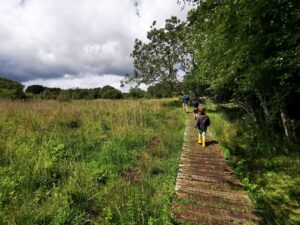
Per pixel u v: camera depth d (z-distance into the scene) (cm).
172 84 2450
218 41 592
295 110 805
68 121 959
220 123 1154
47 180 451
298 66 476
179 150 729
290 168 575
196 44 830
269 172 575
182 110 1820
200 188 460
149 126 1059
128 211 352
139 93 4641
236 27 505
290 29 455
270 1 416
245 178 496
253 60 601
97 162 576
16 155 545
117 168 559
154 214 356
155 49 2373
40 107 1250
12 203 347
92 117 1067
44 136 702
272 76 594
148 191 435
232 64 612
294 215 394
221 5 487
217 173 541
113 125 957
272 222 361
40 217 326
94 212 373
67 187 411
